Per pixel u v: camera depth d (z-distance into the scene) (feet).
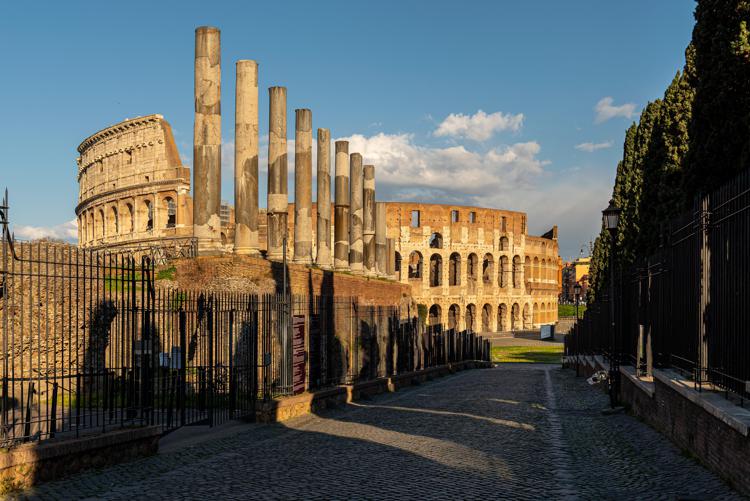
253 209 102.32
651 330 60.29
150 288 48.29
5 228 36.04
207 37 98.07
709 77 57.11
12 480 33.91
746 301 34.47
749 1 54.54
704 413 36.83
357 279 139.33
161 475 37.55
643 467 38.09
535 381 114.11
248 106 102.78
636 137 112.57
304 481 35.29
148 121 234.17
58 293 74.28
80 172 283.59
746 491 29.50
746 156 52.65
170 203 244.22
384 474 36.63
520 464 39.27
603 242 143.13
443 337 145.18
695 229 44.11
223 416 59.72
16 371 71.61
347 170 160.45
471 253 319.68
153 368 48.34
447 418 61.62
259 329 75.66
